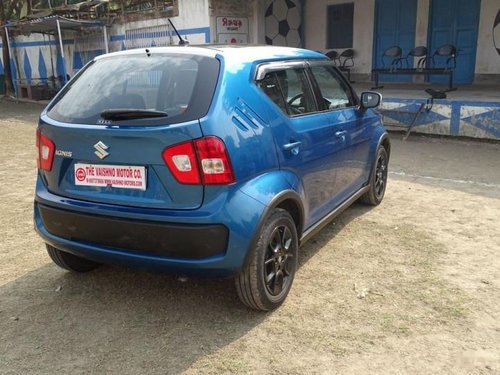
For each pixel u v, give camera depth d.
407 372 2.70
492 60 12.37
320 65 4.23
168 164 2.79
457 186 6.20
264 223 2.98
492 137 8.82
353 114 4.52
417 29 13.50
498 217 5.04
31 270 3.99
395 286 3.62
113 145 2.90
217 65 3.08
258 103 3.17
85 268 3.87
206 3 13.02
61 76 19.59
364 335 3.04
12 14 20.91
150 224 2.85
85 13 17.30
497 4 12.01
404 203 5.52
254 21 13.89
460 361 2.79
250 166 2.96
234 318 3.24
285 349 2.91
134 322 3.22
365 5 14.33
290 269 3.42
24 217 5.25
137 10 15.47
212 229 2.79
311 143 3.62
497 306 3.34
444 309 3.31
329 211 4.14
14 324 3.22
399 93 11.06
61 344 3.00
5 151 9.09
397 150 8.50
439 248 4.29
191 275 2.94
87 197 3.06
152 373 2.73
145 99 3.04
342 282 3.70
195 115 2.82
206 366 2.78
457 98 9.51
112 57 3.49
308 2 15.27
